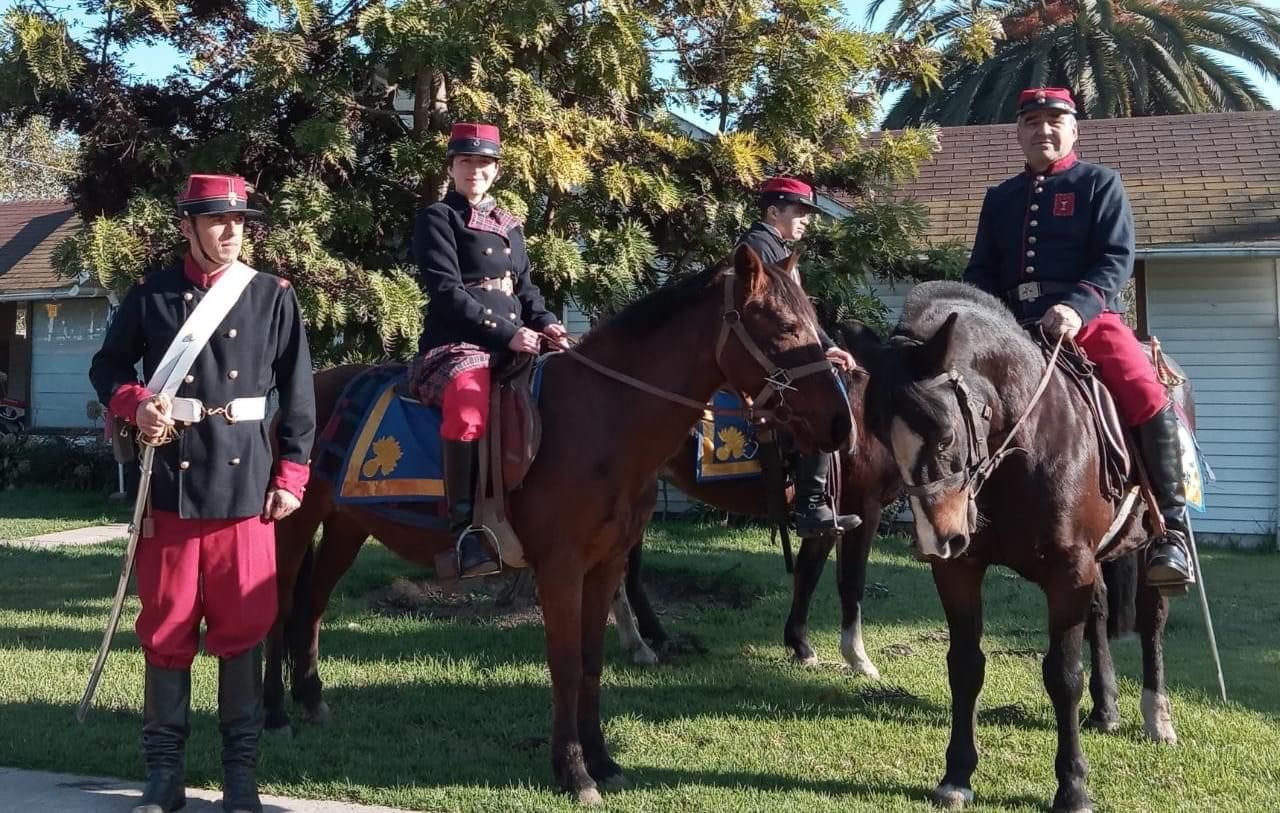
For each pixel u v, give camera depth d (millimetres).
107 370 4109
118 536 11945
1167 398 4789
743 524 12297
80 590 8883
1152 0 23172
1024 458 4223
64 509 14047
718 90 9133
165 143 7852
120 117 7742
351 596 8516
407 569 9375
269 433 4961
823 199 11203
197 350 4020
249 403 4102
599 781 4598
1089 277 4758
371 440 4879
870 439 6273
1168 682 6352
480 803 4305
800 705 5852
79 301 18578
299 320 4316
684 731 5379
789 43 8734
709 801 4371
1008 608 8477
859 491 6402
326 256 7543
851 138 9211
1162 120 15039
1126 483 4578
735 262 4211
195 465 4004
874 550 10992
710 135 9203
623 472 4418
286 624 5484
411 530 4820
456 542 4523
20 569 9719
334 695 5938
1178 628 7934
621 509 4438
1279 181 12734
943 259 9594
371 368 5301
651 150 8695
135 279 7398
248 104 7992
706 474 6301
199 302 4090
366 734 5293
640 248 8219
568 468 4367
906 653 7055
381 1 7848
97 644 7000
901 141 9164
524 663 6617
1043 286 5055
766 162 8891
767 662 6805
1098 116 22250
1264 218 11992
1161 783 4660
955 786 4434
